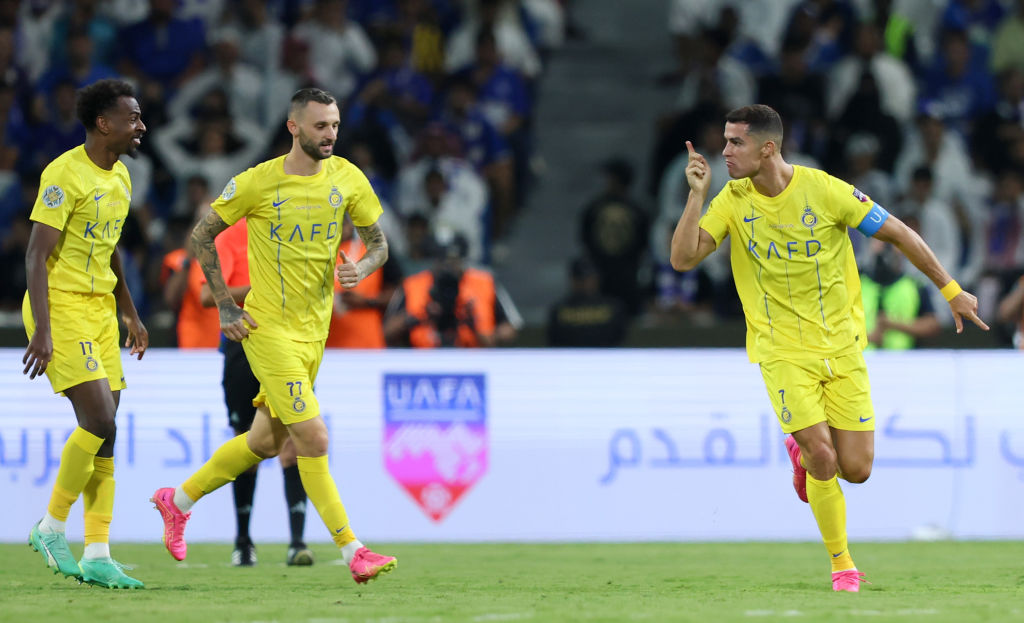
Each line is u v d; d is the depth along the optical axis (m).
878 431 34.38
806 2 57.81
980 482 34.50
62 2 55.62
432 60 56.81
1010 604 19.86
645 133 58.69
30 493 32.72
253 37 55.62
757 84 52.72
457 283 38.88
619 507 34.06
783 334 22.02
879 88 53.00
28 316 22.06
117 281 23.30
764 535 34.19
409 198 49.91
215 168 50.31
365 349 34.81
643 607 19.44
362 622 17.44
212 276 21.86
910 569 27.00
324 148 21.50
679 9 60.41
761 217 21.92
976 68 56.38
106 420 21.67
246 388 27.06
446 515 33.72
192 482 23.19
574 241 54.66
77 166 21.45
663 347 41.28
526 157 54.84
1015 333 40.69
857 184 49.06
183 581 23.95
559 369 34.25
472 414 33.97
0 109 51.03
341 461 33.44
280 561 28.81
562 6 62.66
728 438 34.38
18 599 20.42
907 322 39.78
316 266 21.94
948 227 47.78
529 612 18.66
